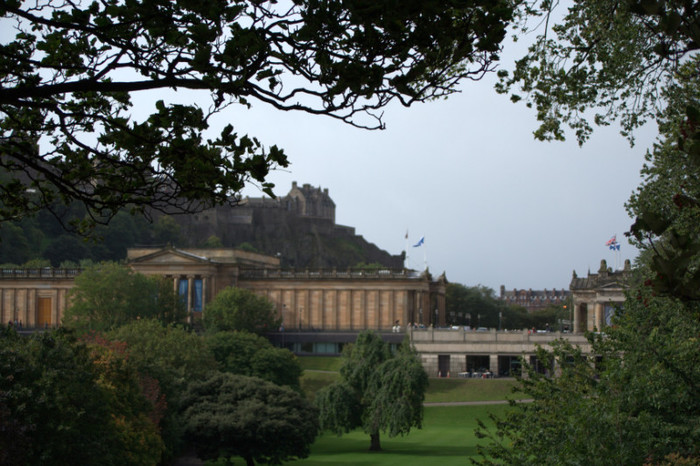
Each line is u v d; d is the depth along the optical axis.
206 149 26.17
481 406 156.75
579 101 43.78
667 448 44.03
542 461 47.47
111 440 71.12
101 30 24.92
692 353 45.53
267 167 26.22
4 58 26.92
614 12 42.97
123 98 29.03
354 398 131.38
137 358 102.62
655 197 49.66
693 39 21.83
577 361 51.97
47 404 62.06
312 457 119.56
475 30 25.36
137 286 195.62
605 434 43.47
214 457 108.75
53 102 28.30
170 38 24.81
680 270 21.66
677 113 44.47
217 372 121.06
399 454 119.62
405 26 24.53
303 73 25.14
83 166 28.59
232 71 24.56
